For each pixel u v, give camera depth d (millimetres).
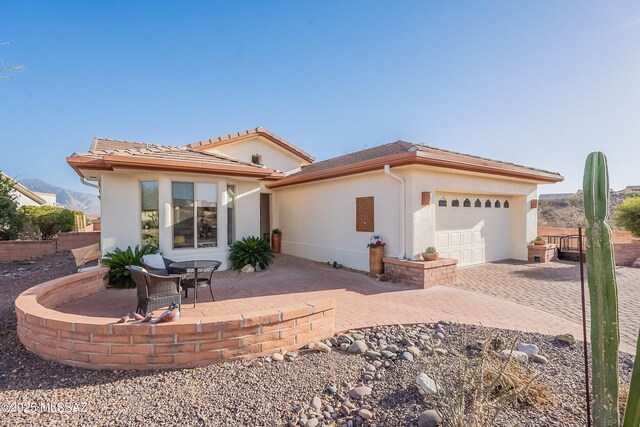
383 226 9992
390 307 6609
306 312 4551
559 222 23312
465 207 11469
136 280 5633
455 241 11133
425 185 9469
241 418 3006
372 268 9680
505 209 13078
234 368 3895
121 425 2914
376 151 11617
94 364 3893
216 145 15398
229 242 11086
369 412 3025
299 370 3863
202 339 3934
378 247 9641
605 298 2098
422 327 5391
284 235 15250
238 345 4066
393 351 4371
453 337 4883
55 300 6305
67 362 3982
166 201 9422
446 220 10859
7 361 4102
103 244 9203
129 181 9461
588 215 2205
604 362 2076
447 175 10109
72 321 3982
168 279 5711
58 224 16969
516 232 13094
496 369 3184
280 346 4316
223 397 3320
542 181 12727
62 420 2988
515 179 12031
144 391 3434
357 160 11602
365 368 3910
